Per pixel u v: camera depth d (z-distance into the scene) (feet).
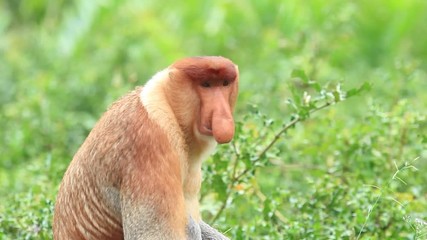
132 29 68.33
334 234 36.65
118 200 30.35
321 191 39.19
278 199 38.60
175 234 29.81
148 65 65.62
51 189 40.27
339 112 53.21
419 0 72.54
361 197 38.40
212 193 39.86
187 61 30.07
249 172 38.60
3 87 65.21
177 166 30.14
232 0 71.61
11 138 52.03
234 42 67.51
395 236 37.04
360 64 68.13
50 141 52.70
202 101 29.99
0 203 41.86
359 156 42.63
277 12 71.31
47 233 37.06
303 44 60.80
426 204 39.96
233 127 29.71
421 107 50.19
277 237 37.04
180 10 74.18
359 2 72.59
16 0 85.05
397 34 71.56
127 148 29.96
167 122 29.99
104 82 62.85
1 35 77.61
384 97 53.42
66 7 80.02
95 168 30.60
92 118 57.31
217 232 32.89
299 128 47.44
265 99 54.65
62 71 65.87
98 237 31.12
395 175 37.19
